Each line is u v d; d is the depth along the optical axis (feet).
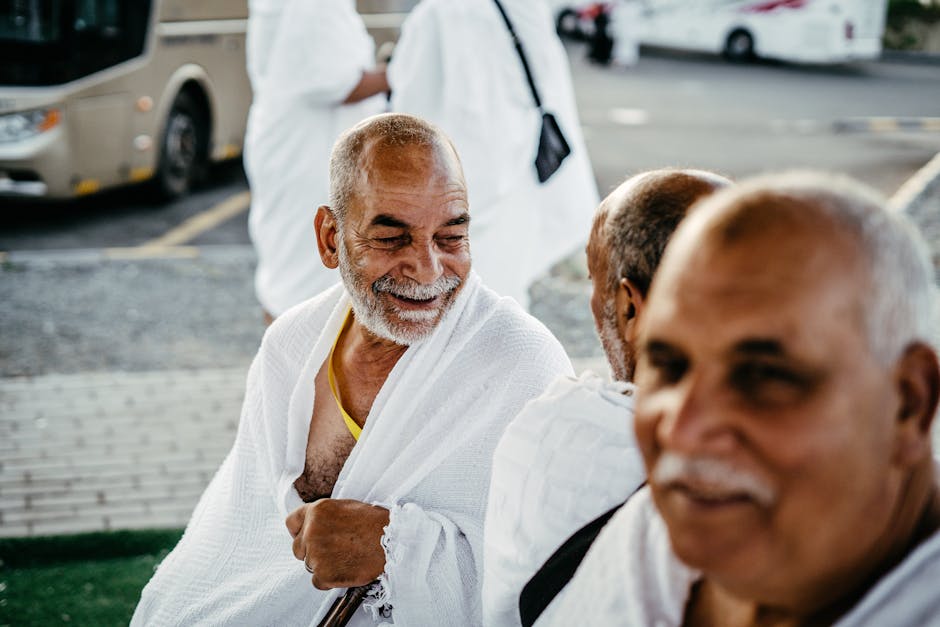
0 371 16.61
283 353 6.65
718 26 58.08
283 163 14.93
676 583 3.35
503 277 13.58
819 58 56.13
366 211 5.79
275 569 6.39
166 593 6.75
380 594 5.86
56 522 12.31
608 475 4.09
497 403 6.01
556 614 3.81
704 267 2.56
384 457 6.08
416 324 5.91
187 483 13.30
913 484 2.75
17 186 24.36
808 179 2.63
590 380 4.35
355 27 14.96
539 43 13.23
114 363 17.07
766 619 2.95
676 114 43.09
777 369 2.46
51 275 21.62
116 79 25.43
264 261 15.76
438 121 13.21
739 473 2.48
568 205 14.55
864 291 2.46
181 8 27.58
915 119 43.04
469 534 5.92
